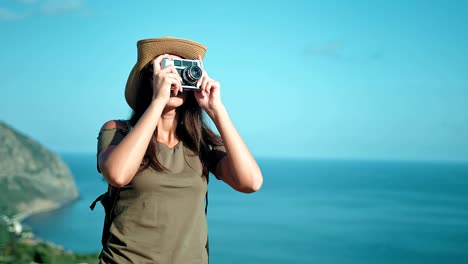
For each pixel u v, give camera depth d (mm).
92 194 148500
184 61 2510
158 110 2369
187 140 2566
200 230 2490
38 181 119750
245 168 2533
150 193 2375
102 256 2453
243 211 103250
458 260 54156
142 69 2557
